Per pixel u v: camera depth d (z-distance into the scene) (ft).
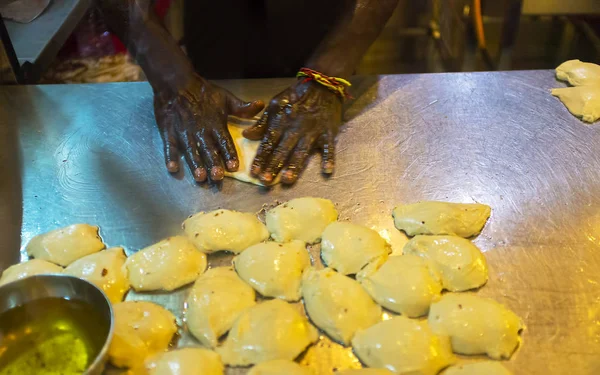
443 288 2.92
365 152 3.91
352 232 3.10
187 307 2.80
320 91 3.91
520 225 3.32
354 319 2.68
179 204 3.52
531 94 4.52
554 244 3.18
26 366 2.35
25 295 2.47
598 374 2.49
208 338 2.62
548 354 2.58
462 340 2.58
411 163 3.81
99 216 3.42
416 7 6.67
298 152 3.73
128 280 2.95
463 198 3.53
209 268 3.07
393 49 7.05
